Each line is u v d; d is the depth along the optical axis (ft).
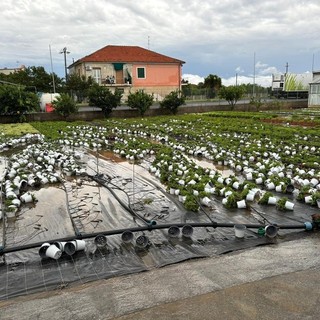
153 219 22.89
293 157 38.45
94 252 18.07
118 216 23.79
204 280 14.32
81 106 108.37
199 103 121.08
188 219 22.77
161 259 17.21
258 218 22.62
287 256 16.69
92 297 13.34
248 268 15.39
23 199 26.71
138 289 13.85
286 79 154.10
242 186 28.07
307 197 24.91
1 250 17.84
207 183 28.19
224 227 20.83
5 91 77.30
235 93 105.29
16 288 14.85
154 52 153.69
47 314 12.27
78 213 24.47
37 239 20.38
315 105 115.96
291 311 11.91
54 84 132.77
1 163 40.19
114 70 141.18
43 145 50.39
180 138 55.72
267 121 76.54
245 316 11.68
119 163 40.16
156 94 141.69
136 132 62.85
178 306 12.39
